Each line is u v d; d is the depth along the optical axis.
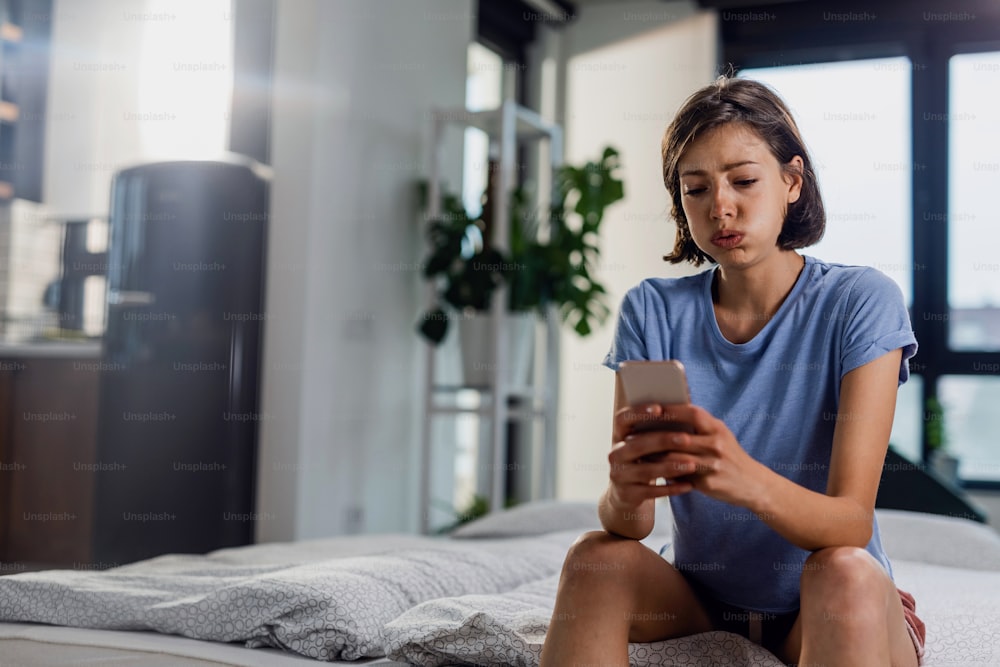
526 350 3.70
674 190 1.18
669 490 0.97
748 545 1.11
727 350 1.14
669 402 0.96
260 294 3.20
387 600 1.38
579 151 4.64
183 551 3.01
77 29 3.23
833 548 0.97
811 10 4.43
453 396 4.02
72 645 1.30
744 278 1.14
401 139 3.68
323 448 3.24
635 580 1.04
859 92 4.30
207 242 3.05
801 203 1.13
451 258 3.54
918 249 4.21
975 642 1.36
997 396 4.11
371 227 3.50
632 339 1.20
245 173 3.12
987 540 2.31
